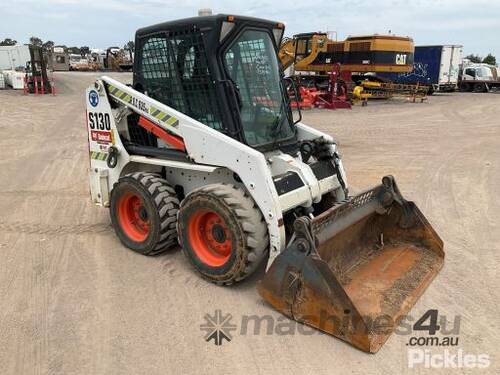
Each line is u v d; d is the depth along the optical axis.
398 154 9.95
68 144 10.52
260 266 4.36
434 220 5.84
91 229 5.39
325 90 23.06
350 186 7.30
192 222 4.03
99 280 4.16
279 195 3.71
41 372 2.98
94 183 5.15
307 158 4.52
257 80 4.30
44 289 4.00
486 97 26.72
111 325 3.48
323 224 3.57
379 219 4.47
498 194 7.00
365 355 3.16
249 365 3.06
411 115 17.33
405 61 23.97
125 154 4.74
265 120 4.34
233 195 3.70
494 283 4.18
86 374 2.96
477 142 11.52
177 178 4.58
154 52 4.40
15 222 5.62
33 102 18.61
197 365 3.06
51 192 6.90
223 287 4.02
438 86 28.64
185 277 4.21
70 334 3.37
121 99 4.59
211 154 3.92
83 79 32.12
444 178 7.91
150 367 3.03
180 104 4.33
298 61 23.06
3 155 9.33
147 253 4.59
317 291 3.29
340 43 24.88
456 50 28.75
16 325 3.47
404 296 3.66
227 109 3.96
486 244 5.07
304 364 3.07
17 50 34.03
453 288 4.07
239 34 4.00
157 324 3.50
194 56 4.07
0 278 4.19
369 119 15.96
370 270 4.01
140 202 4.58
